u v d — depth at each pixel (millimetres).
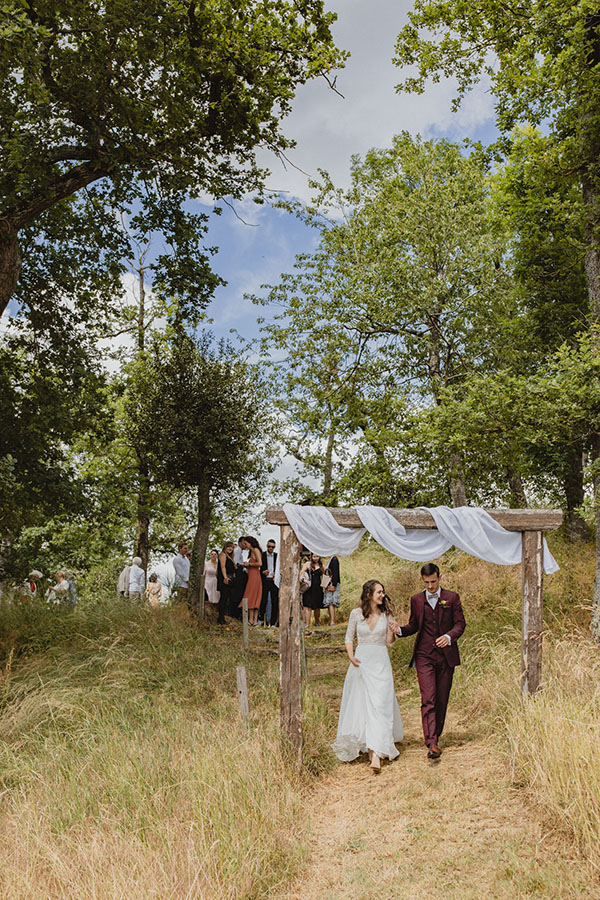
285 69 12438
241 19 11992
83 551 23203
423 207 17031
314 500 19125
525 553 7102
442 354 18031
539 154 11750
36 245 14312
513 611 10805
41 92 8969
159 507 22500
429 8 13070
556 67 10523
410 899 4336
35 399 14594
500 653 8789
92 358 15648
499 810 5410
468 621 10875
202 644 11492
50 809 5535
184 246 14109
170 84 11500
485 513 7043
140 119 11164
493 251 17234
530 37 11328
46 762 6484
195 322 14617
